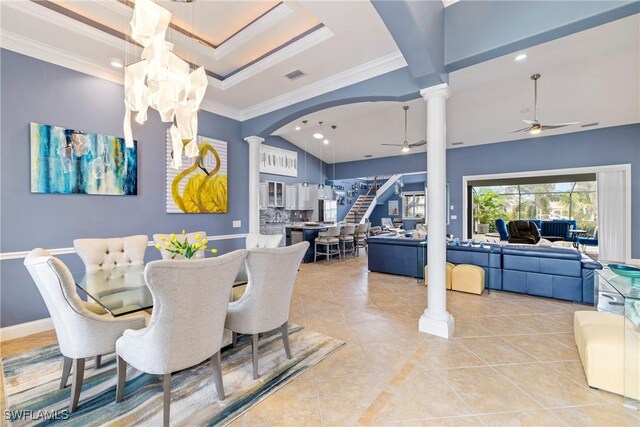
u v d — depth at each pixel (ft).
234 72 12.70
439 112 9.23
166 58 6.89
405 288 14.82
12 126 9.20
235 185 16.14
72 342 5.74
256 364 6.91
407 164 29.19
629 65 12.78
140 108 7.29
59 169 10.06
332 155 31.65
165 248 8.96
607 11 6.35
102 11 9.00
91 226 10.86
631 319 5.90
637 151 18.58
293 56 10.37
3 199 9.06
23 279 9.42
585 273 11.96
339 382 6.77
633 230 18.75
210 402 6.05
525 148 22.27
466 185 24.81
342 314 11.18
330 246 25.11
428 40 7.86
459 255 14.98
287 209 28.48
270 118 14.88
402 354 8.06
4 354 8.16
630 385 5.86
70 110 10.36
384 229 35.01
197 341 5.53
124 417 5.62
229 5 9.29
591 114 17.63
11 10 7.99
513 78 13.60
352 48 9.89
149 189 12.51
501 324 10.09
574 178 26.16
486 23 7.97
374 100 11.47
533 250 13.03
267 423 5.47
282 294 7.30
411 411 5.79
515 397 6.21
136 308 5.98
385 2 6.68
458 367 7.38
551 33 7.13
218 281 5.61
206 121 14.79
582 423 5.43
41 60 9.74
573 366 7.40
